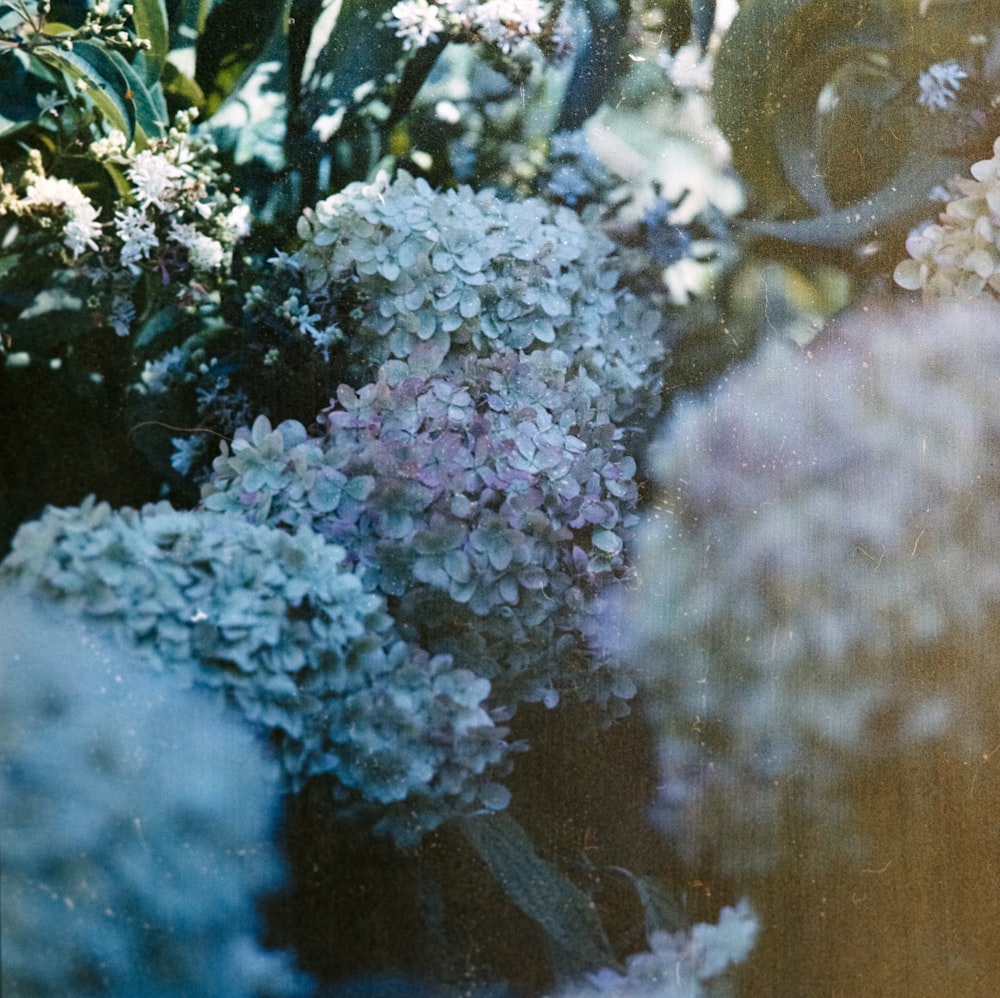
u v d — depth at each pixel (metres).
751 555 1.16
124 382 1.05
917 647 1.19
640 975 1.07
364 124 1.12
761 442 1.18
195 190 1.08
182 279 1.07
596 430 1.13
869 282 1.22
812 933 1.11
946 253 1.24
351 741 1.04
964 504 1.22
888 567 1.19
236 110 1.10
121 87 1.07
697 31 1.21
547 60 1.17
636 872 1.08
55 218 1.05
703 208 1.19
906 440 1.21
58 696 0.98
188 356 1.06
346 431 1.07
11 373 1.03
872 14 1.25
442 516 1.08
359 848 1.03
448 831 1.05
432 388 1.09
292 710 1.03
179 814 1.00
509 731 1.07
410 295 1.10
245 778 1.01
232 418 1.06
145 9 1.08
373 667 1.05
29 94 1.05
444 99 1.14
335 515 1.06
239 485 1.05
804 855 1.12
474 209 1.13
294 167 1.10
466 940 1.04
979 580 1.21
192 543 1.03
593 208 1.16
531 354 1.12
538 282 1.13
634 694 1.11
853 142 1.23
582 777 1.09
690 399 1.17
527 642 1.09
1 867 0.96
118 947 0.97
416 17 1.15
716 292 1.18
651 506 1.14
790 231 1.21
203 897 0.99
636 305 1.16
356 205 1.10
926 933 1.13
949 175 1.25
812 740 1.15
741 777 1.12
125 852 0.98
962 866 1.15
